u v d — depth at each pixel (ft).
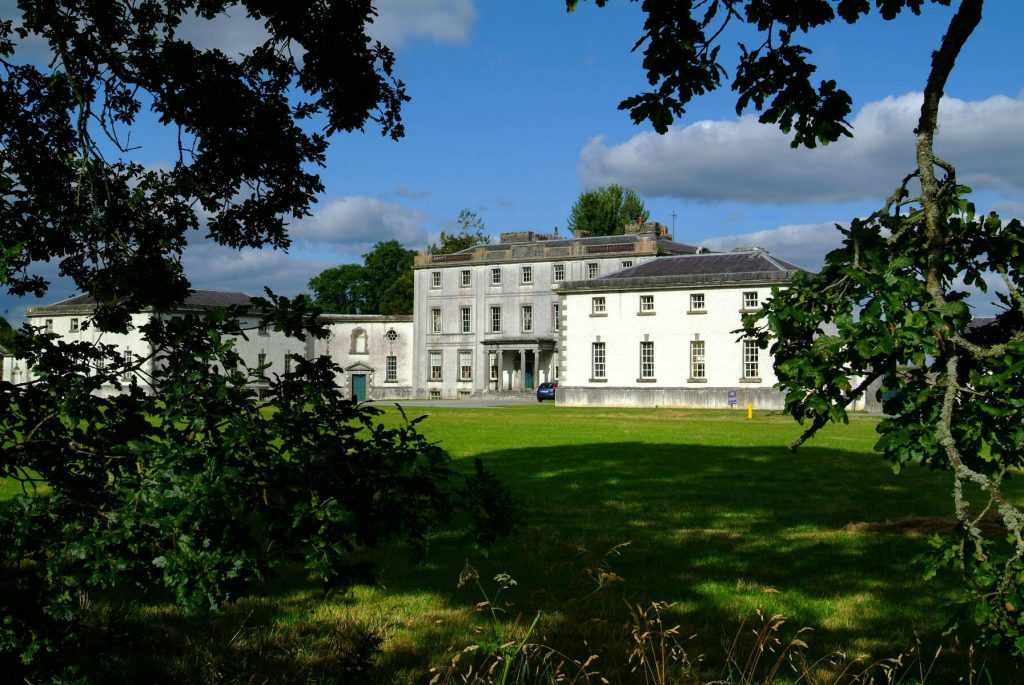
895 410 13.08
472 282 236.84
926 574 13.60
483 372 233.76
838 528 39.55
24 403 13.28
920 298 12.88
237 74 31.58
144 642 21.16
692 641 22.91
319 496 13.01
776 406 162.40
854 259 12.89
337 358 244.63
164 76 29.50
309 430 13.47
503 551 33.17
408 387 242.58
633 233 241.96
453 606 25.94
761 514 43.14
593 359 180.86
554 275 226.99
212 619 23.84
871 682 19.58
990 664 21.48
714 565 31.78
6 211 14.70
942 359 12.87
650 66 17.83
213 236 33.71
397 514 13.66
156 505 12.11
